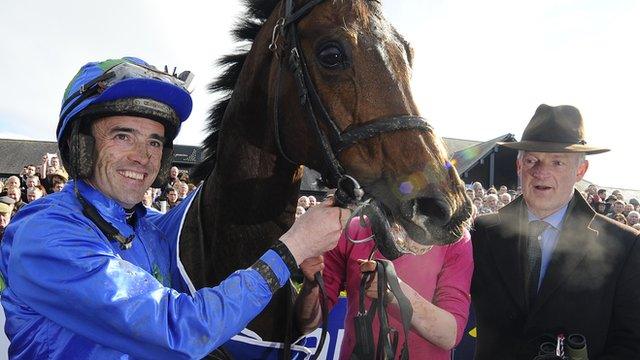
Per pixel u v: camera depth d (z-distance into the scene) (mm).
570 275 1743
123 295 1035
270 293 1148
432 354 1659
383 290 1309
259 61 1655
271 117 1590
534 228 1887
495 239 1922
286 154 1580
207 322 1067
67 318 1070
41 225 1074
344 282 1980
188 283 1491
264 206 1683
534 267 1848
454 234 1238
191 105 1402
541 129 1867
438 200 1207
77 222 1117
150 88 1278
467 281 1677
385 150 1296
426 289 1638
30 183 5223
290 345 1633
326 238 1241
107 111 1235
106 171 1252
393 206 1251
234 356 1603
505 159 17312
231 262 1679
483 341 1923
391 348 1272
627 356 1653
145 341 1047
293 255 1188
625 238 1757
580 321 1721
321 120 1407
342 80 1375
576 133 1837
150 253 1346
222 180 1700
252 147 1666
